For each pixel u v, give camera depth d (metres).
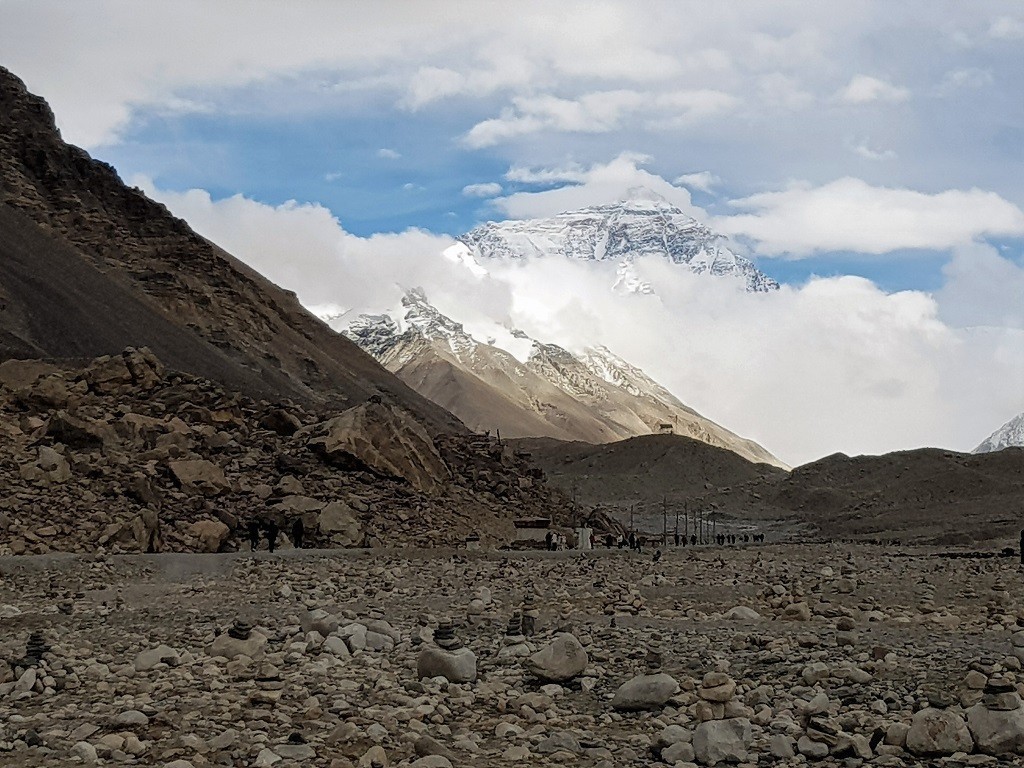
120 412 59.78
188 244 157.62
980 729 14.98
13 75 162.12
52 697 17.33
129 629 25.86
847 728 16.28
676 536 84.00
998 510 106.94
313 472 60.59
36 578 36.91
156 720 15.67
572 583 40.34
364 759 13.95
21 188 144.38
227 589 36.09
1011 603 32.66
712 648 23.69
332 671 19.98
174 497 51.72
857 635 25.30
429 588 37.75
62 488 48.84
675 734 15.61
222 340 137.62
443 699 18.16
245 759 13.91
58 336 106.31
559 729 16.69
